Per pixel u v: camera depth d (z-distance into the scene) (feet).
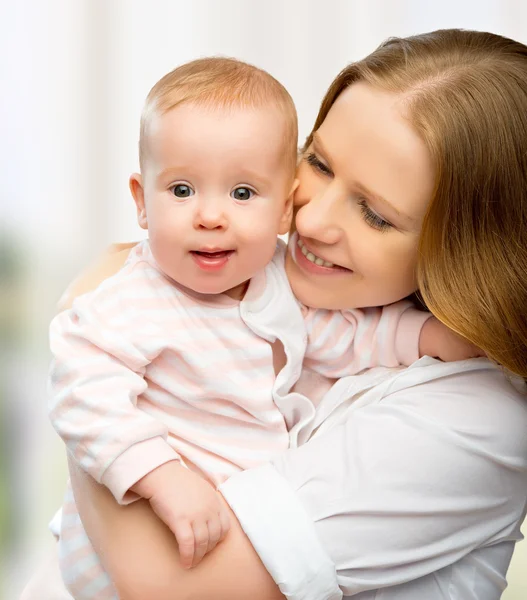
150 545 3.32
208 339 3.76
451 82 3.64
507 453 3.66
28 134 8.50
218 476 3.69
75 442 3.34
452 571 3.83
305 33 8.17
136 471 3.25
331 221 3.67
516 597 7.64
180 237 3.49
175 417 3.77
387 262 3.72
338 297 3.87
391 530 3.45
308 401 3.92
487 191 3.62
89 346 3.51
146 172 3.58
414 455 3.50
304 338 4.02
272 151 3.56
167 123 3.47
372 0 8.12
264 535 3.30
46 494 9.59
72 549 3.79
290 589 3.27
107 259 4.20
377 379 3.95
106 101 8.41
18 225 8.80
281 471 3.49
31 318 9.33
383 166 3.58
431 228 3.60
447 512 3.53
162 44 8.24
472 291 3.67
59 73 8.37
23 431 9.53
